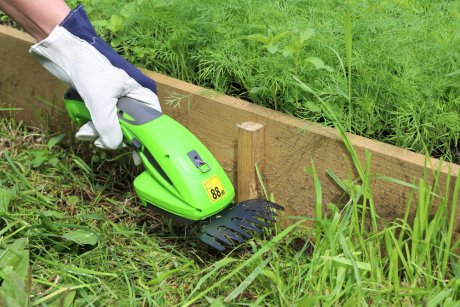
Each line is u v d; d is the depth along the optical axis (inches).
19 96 56.9
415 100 45.7
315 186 44.8
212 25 50.5
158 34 52.5
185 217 44.5
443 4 51.1
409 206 43.2
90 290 43.9
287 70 47.3
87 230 46.3
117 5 54.7
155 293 43.8
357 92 47.1
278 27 49.2
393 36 47.7
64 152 54.2
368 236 44.5
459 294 42.2
